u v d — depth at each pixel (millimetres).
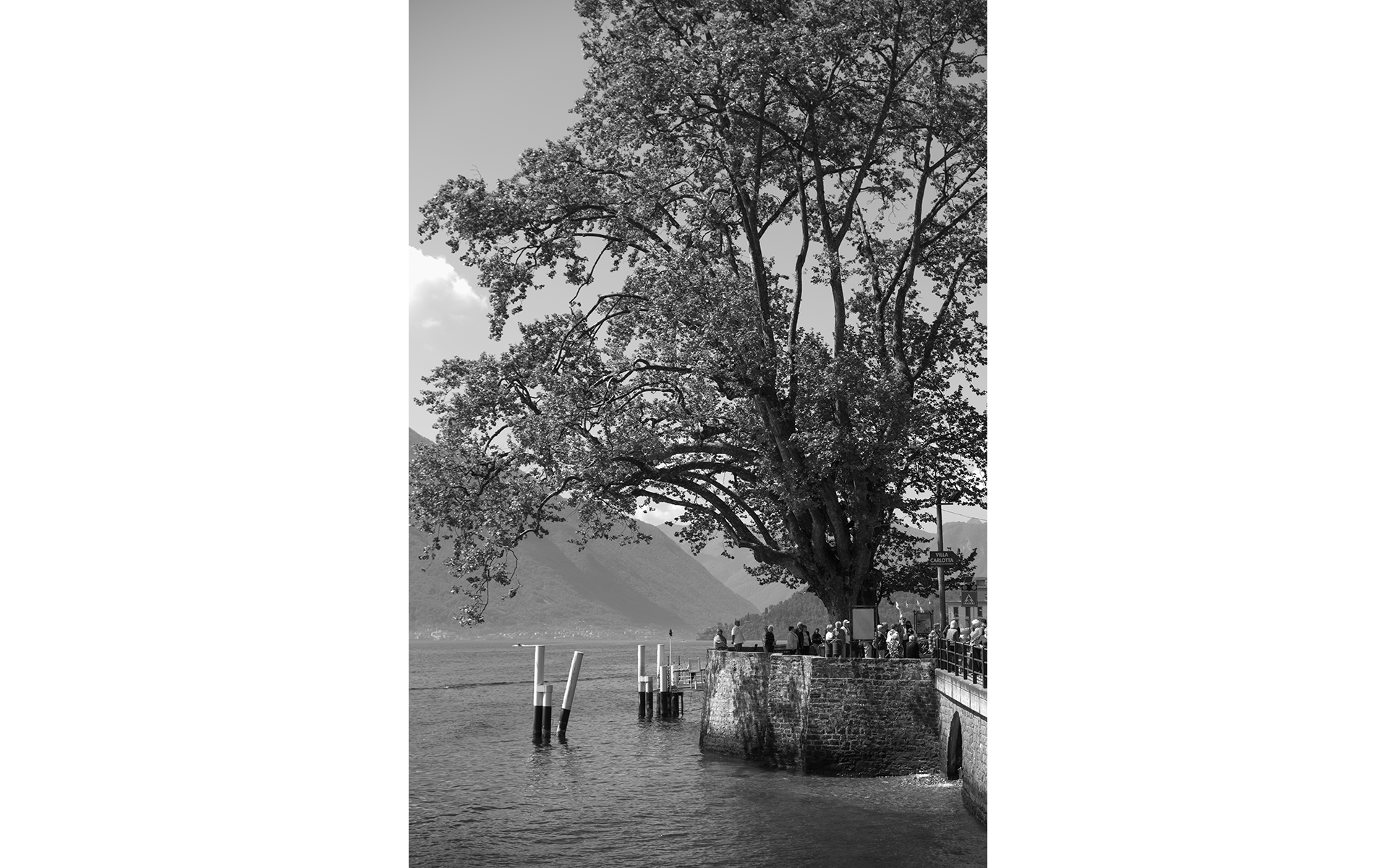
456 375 35125
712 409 34688
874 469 34281
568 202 37688
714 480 37875
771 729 34875
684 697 79062
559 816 30969
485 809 32375
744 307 33875
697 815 29000
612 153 37938
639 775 37406
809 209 39562
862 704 32531
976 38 37281
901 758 32031
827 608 37031
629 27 36000
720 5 35750
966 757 27312
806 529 38031
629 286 37594
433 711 72938
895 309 38594
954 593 38062
